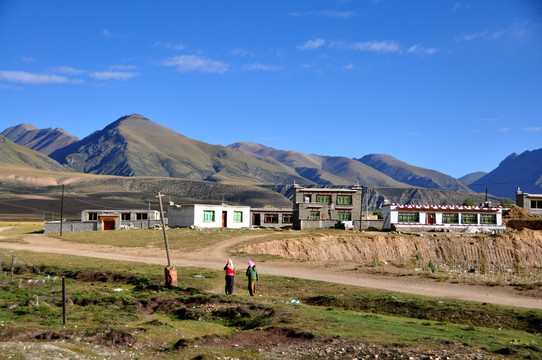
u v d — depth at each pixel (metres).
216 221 102.00
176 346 23.31
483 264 84.12
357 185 110.19
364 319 29.30
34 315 28.55
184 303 33.81
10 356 19.91
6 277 45.12
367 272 50.41
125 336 24.06
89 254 67.81
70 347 22.05
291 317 28.31
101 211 108.75
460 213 104.00
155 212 111.12
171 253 67.69
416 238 88.94
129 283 43.75
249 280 37.81
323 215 107.06
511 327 29.45
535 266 84.69
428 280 45.69
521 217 114.19
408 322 29.44
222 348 22.84
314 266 54.81
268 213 110.12
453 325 29.05
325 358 21.03
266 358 21.19
